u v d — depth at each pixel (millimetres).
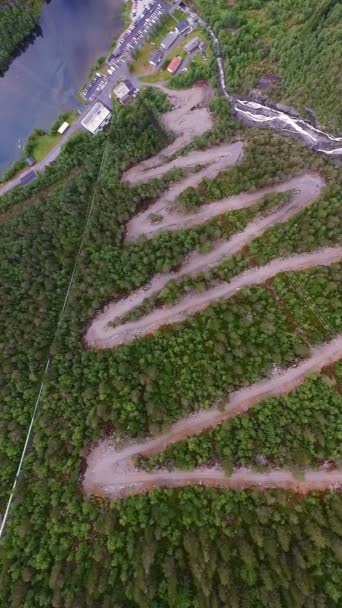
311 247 73250
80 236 83062
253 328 70188
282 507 60656
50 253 81000
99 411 66875
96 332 76438
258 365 69000
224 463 62188
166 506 62000
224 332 70625
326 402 65375
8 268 80375
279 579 54312
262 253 75375
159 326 74438
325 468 62500
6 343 75000
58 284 79312
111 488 65000
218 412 67500
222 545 57469
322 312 70438
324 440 62406
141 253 76625
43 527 63438
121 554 59188
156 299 75500
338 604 54281
